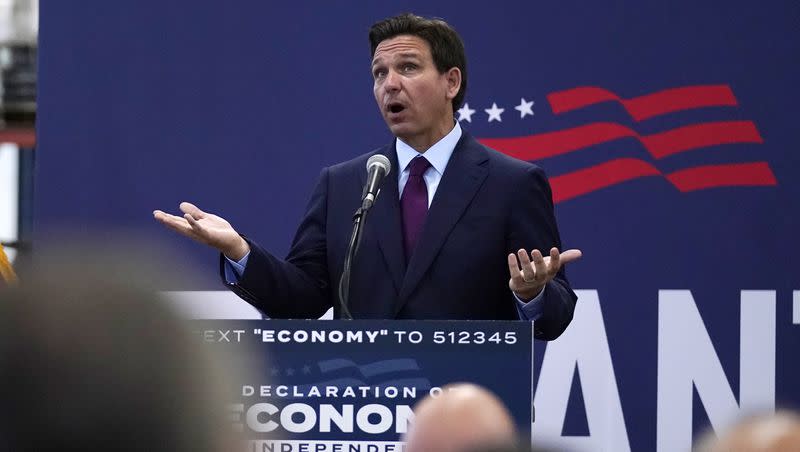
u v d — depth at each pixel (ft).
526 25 53.16
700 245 51.72
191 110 54.60
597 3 52.80
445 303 33.96
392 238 34.83
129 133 54.75
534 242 34.76
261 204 54.19
